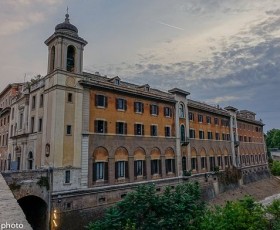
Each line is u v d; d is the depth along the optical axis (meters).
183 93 42.44
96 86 29.45
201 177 43.84
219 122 53.97
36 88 31.45
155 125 36.97
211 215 18.53
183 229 19.42
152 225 19.22
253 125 71.69
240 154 60.53
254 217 17.06
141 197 20.30
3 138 44.22
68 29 28.52
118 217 19.11
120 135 31.58
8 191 8.12
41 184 24.00
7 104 46.72
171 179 37.41
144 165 34.47
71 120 27.05
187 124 42.88
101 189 28.05
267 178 69.75
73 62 28.89
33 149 30.27
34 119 31.14
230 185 50.59
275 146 118.56
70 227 24.81
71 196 25.64
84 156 27.38
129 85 39.12
